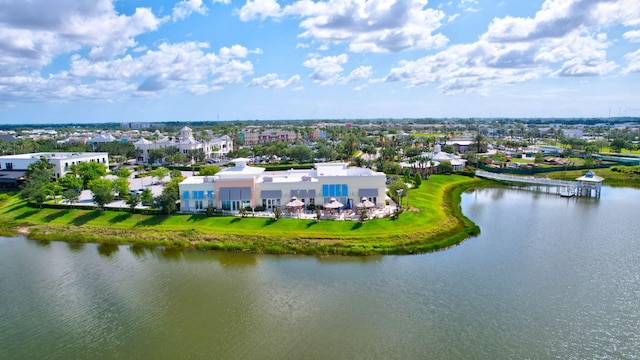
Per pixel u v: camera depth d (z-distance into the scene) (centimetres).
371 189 10850
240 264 7819
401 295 6444
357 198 10881
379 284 6838
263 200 10788
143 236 9338
